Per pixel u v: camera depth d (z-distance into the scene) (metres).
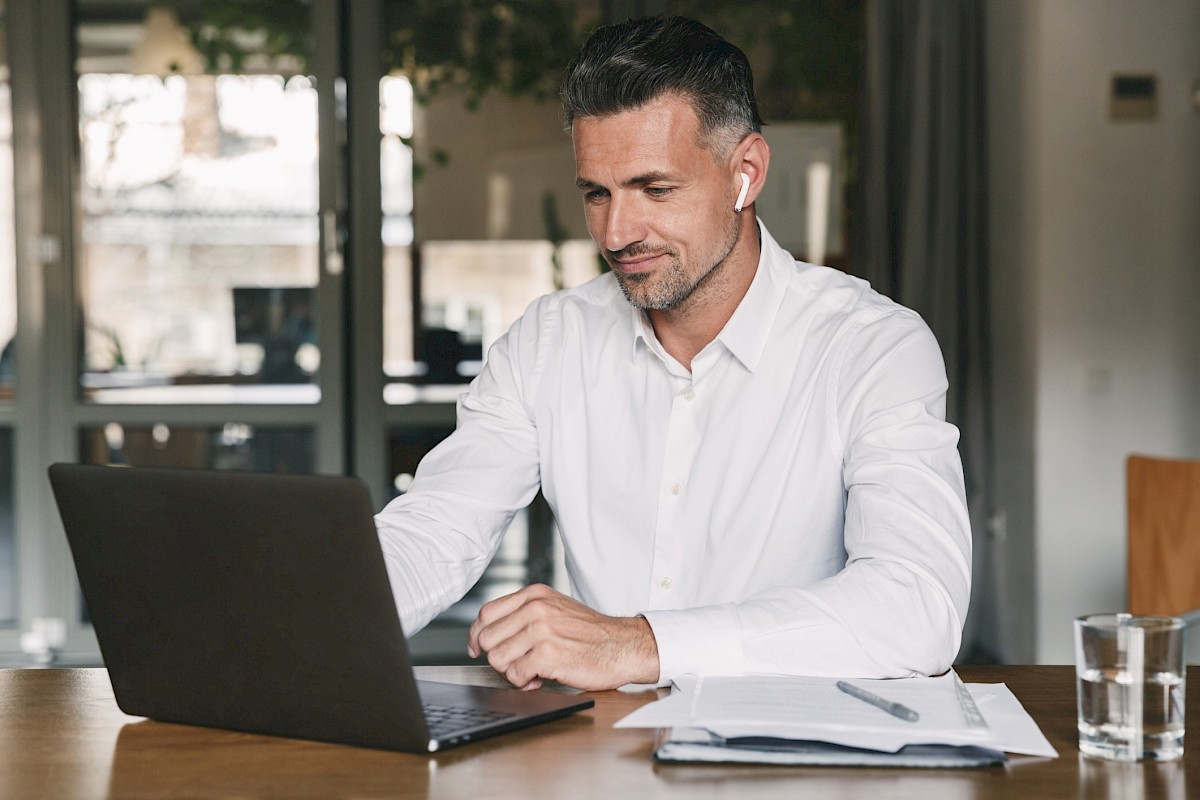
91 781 1.00
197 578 1.11
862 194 4.29
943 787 0.96
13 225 4.39
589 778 0.99
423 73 4.46
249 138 4.45
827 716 1.06
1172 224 3.98
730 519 1.62
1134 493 2.46
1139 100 3.96
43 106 4.38
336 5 4.40
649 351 1.68
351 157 4.45
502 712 1.15
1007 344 4.22
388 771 1.01
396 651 1.03
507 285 4.51
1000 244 4.24
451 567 1.58
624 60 1.43
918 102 4.24
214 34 4.43
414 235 4.49
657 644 1.23
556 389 1.72
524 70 4.48
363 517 1.01
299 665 1.08
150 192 4.45
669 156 1.44
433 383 4.51
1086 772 1.00
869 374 1.53
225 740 1.12
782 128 4.39
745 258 1.60
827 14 4.39
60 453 4.41
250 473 1.06
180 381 4.47
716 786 0.97
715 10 4.41
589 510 1.70
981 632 4.26
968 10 4.24
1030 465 4.05
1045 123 3.96
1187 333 3.98
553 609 1.25
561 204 4.51
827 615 1.24
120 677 1.18
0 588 4.38
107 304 4.45
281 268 4.46
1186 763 1.03
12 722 1.18
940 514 1.38
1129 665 1.03
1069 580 4.00
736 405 1.63
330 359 4.45
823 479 1.58
